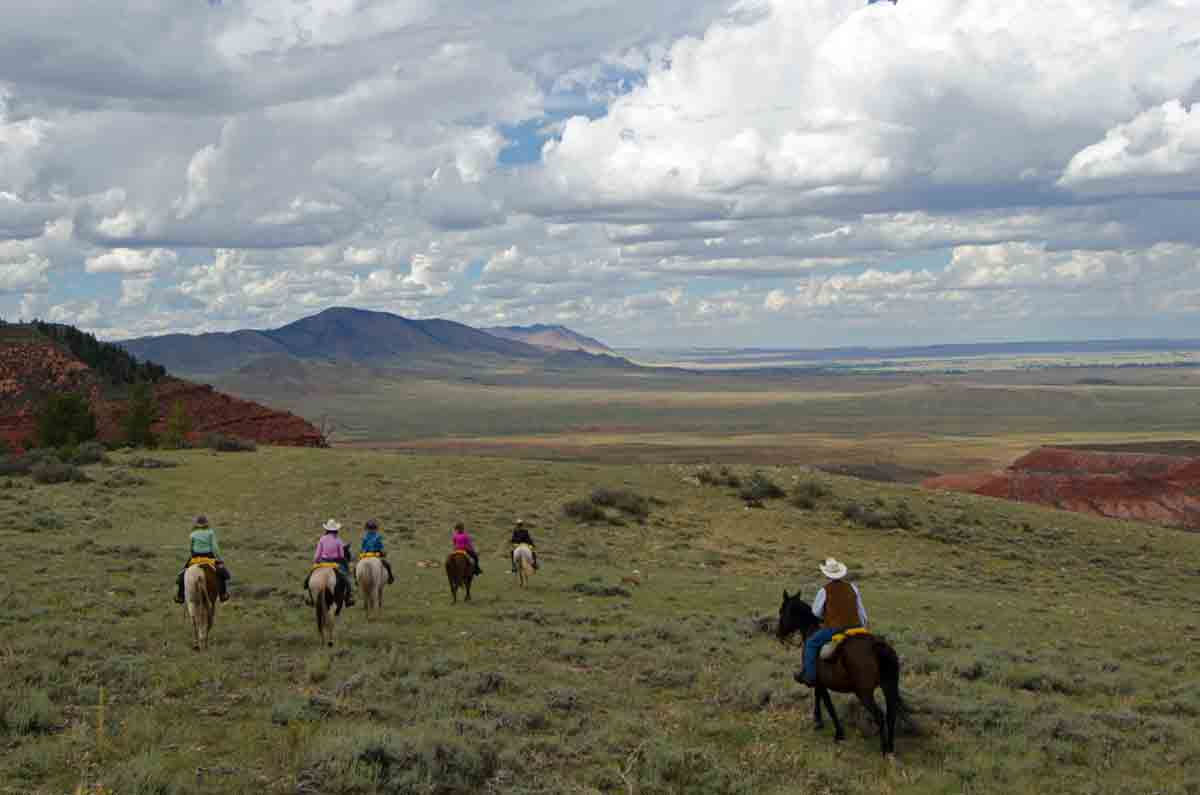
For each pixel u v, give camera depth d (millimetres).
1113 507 130000
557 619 22938
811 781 11594
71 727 12047
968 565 46938
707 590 31734
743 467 67750
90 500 45094
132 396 90875
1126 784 11891
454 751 11273
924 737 13719
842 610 13289
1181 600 42219
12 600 20344
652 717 14148
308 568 29422
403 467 62094
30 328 131000
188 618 19828
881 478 198250
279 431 119000
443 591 27438
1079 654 22734
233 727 12461
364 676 15195
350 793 10281
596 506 52125
